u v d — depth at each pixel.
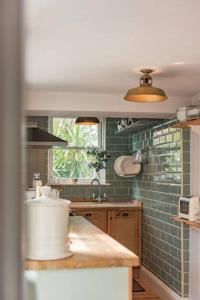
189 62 2.86
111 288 2.02
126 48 2.55
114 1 1.85
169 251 4.46
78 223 3.23
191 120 3.55
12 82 0.37
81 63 2.88
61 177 5.95
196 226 3.57
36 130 4.11
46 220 1.93
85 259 1.98
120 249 2.20
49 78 3.32
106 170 6.01
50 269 1.92
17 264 0.38
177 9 1.95
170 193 4.46
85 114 4.20
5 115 0.37
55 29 2.21
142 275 5.32
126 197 6.03
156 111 4.05
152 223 5.03
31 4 1.85
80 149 6.01
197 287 3.96
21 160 0.38
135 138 5.84
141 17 2.05
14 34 0.37
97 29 2.21
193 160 4.12
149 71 3.10
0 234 0.37
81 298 1.98
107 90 3.80
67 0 1.83
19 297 0.38
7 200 0.37
